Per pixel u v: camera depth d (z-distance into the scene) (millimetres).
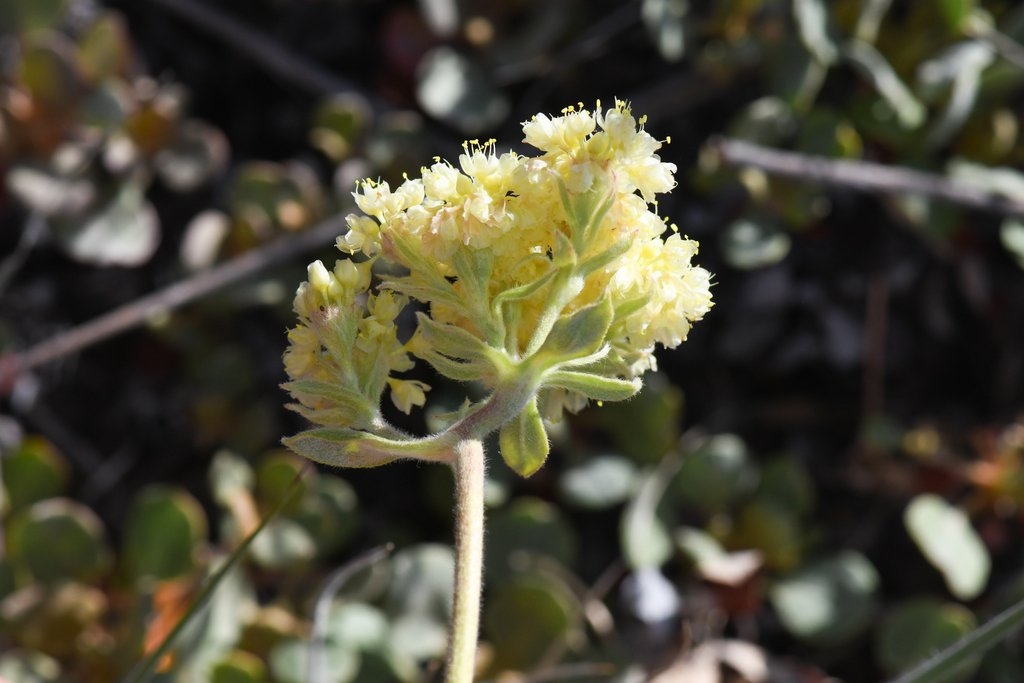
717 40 612
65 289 629
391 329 364
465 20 632
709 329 621
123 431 621
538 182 358
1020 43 611
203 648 503
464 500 356
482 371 360
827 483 611
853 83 630
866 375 620
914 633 542
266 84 670
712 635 555
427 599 533
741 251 578
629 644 540
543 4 631
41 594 520
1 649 520
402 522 599
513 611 523
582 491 556
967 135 616
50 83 599
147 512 532
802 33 566
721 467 567
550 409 373
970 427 612
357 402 362
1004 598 555
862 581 556
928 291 628
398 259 365
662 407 563
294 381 362
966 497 590
